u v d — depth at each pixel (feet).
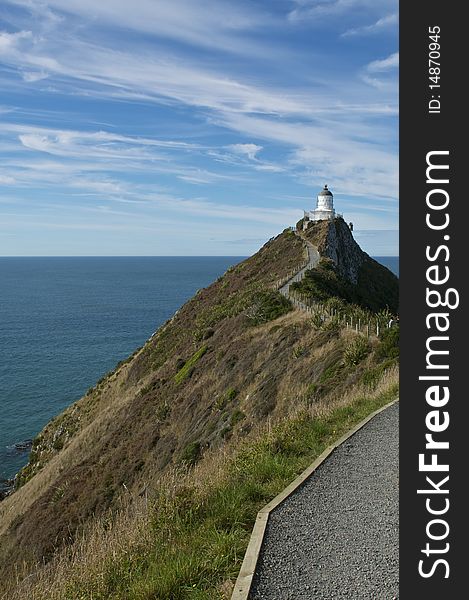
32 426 167.02
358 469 29.66
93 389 155.63
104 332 339.77
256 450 33.09
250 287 147.02
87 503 77.15
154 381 112.27
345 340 70.74
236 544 21.29
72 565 24.06
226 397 78.18
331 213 232.32
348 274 179.11
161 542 23.09
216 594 18.30
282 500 25.39
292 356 75.77
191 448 68.54
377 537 21.84
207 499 25.82
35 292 630.33
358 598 17.87
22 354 269.23
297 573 19.33
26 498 101.45
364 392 50.83
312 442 35.12
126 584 20.62
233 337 102.22
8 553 74.38
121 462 85.05
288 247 182.60
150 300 534.78
